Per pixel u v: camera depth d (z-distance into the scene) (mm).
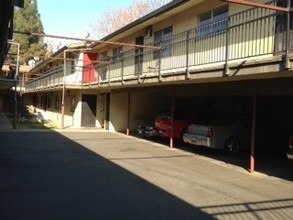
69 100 32594
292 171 12898
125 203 8344
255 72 10492
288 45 9297
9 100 50469
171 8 17828
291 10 9023
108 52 29469
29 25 64812
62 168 12422
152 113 27578
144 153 16422
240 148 16625
